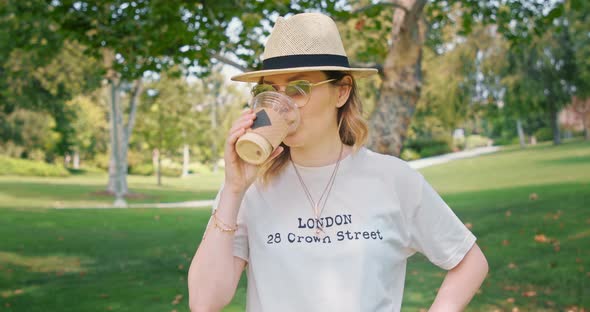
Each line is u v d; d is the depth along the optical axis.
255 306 1.84
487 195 16.98
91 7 6.52
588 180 17.48
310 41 1.79
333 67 1.75
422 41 6.62
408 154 46.38
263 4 5.98
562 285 6.95
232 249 1.79
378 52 7.66
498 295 6.64
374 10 6.59
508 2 7.40
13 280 8.33
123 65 6.98
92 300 7.04
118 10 6.70
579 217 11.40
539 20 7.29
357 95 1.93
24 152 51.69
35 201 23.20
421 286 7.09
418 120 35.38
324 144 1.85
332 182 1.83
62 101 26.72
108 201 24.50
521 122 42.34
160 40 6.54
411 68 6.55
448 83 29.44
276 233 1.80
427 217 1.83
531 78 29.09
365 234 1.76
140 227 14.63
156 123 34.75
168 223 15.46
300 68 1.73
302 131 1.77
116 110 25.17
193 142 38.56
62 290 7.67
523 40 7.74
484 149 47.78
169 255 10.48
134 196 27.34
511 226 11.30
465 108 30.05
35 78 22.86
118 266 9.50
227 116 49.84
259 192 1.88
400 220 1.83
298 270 1.74
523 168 24.53
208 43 6.70
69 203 22.97
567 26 28.38
